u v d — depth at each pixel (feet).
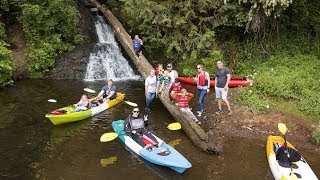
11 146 33.06
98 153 32.35
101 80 54.70
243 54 56.03
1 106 42.24
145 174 29.04
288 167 29.12
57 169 29.45
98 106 41.55
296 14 55.88
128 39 59.47
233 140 35.65
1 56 49.73
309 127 37.52
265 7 46.03
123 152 32.71
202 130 34.88
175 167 29.17
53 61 55.21
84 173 28.91
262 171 30.09
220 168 30.35
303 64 51.08
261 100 41.88
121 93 48.16
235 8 52.26
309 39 57.11
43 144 33.68
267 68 51.24
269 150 32.45
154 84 41.96
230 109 40.06
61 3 57.00
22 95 46.14
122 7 68.28
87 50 58.34
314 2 57.52
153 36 58.18
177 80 41.11
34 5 53.88
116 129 36.24
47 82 52.08
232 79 49.32
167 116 41.14
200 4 54.80
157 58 59.31
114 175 28.73
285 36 56.59
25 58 54.54
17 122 38.14
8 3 55.88
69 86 50.52
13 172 28.89
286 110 40.04
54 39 56.29
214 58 55.52
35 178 28.07
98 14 71.46
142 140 32.71
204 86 39.86
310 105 40.11
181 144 34.47
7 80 50.34
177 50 56.18
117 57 59.36
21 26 57.31
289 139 36.06
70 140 34.68
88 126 38.01
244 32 52.95
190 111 39.78
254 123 38.55
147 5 54.85
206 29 56.13
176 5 56.03
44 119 39.11
